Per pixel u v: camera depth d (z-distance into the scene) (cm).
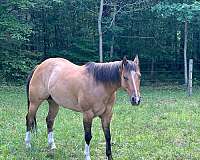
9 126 904
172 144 769
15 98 1362
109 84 615
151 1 1931
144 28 1980
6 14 1712
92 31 1942
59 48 1969
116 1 1877
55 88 675
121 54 2003
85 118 637
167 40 2003
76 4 1927
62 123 937
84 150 715
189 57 2020
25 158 659
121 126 915
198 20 1831
